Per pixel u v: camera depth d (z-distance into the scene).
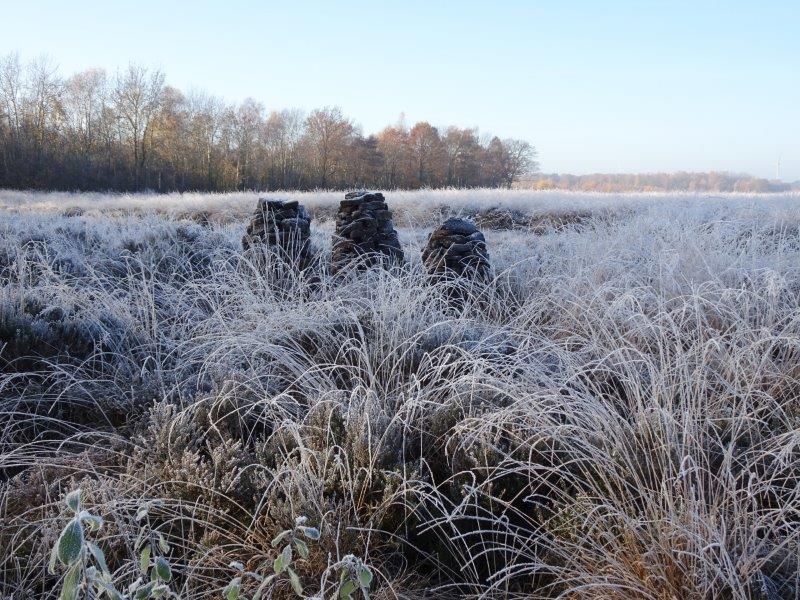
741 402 3.52
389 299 5.16
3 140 57.47
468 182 79.19
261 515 2.98
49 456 3.64
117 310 5.43
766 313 4.53
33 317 5.11
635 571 2.58
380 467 3.27
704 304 4.70
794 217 11.32
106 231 10.09
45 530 2.74
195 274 7.66
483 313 5.65
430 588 2.79
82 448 3.83
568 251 7.27
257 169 72.50
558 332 5.01
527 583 2.82
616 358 4.12
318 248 8.81
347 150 75.31
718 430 3.45
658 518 2.69
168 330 5.59
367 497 3.13
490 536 2.99
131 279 6.04
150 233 9.22
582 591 2.51
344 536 2.75
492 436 3.39
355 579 2.11
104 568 1.54
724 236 6.97
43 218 12.84
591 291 5.28
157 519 3.01
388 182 76.12
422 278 5.96
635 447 3.18
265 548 2.73
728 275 5.48
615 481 3.00
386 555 2.91
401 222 19.02
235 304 5.67
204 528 2.95
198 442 3.52
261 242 6.96
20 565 2.76
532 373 3.81
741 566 2.44
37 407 4.01
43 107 63.31
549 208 19.27
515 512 3.11
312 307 5.42
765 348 4.11
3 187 54.50
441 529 2.97
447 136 80.69
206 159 70.00
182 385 4.38
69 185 57.34
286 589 2.59
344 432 3.55
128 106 66.75
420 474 3.28
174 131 68.94
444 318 5.14
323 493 3.05
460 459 3.31
